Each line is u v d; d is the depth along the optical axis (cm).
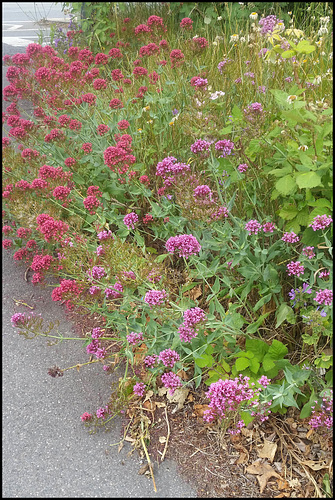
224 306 265
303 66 315
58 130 322
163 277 233
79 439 226
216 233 248
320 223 200
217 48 419
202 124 246
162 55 414
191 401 237
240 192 274
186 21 390
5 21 1145
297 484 195
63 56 570
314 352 225
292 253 242
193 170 300
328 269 222
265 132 233
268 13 492
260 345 216
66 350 278
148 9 632
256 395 194
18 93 367
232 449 213
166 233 289
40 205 293
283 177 212
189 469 207
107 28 559
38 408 244
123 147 281
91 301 254
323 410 193
